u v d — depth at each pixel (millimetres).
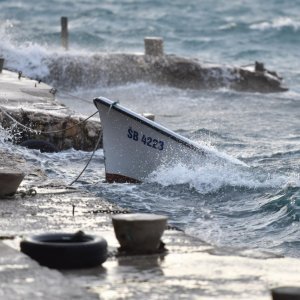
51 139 75500
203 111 116312
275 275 32531
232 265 33938
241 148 83688
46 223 40219
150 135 64875
